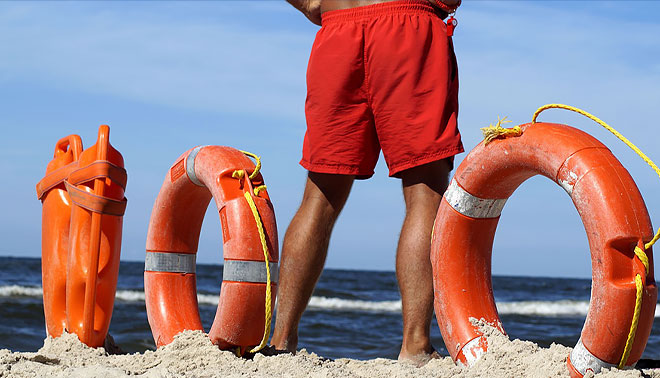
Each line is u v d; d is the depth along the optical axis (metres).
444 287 3.23
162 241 3.65
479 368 2.98
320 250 3.66
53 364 3.17
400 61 3.49
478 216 3.20
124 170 3.75
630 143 2.74
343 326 11.88
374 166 3.73
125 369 3.05
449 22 3.70
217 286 27.91
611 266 2.59
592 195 2.65
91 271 3.54
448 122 3.55
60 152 3.93
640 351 2.63
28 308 11.41
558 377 2.72
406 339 3.49
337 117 3.60
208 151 3.47
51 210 3.79
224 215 3.25
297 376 2.88
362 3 3.61
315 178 3.69
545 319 16.78
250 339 3.24
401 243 3.51
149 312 3.63
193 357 3.21
